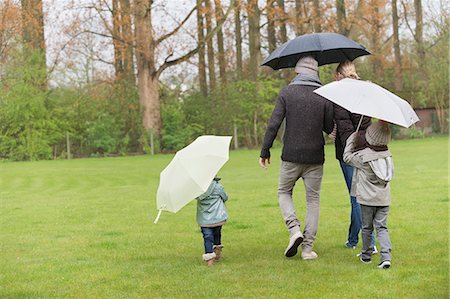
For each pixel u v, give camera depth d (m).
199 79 41.41
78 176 20.52
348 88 5.98
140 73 35.41
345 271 6.20
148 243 8.23
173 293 5.67
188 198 6.45
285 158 6.85
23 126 33.38
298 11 41.88
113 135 34.72
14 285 6.18
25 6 34.97
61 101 35.25
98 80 36.91
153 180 18.34
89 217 10.94
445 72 40.38
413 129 38.44
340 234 8.23
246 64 46.34
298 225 6.79
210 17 36.25
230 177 17.94
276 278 6.04
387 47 49.53
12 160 32.41
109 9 35.41
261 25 39.19
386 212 6.29
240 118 36.50
